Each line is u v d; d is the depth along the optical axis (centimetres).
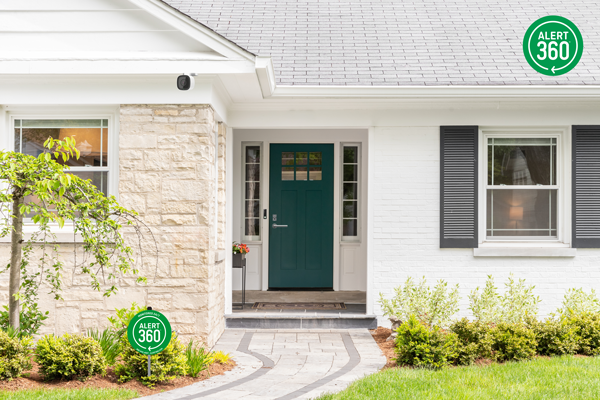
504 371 531
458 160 794
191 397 459
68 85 662
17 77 648
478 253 787
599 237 789
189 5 1017
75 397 434
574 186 790
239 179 1015
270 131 1012
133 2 643
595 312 691
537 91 739
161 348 480
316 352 644
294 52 858
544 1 1039
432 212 796
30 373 504
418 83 768
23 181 504
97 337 566
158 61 625
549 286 786
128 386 481
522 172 807
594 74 801
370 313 793
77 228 538
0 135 682
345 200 1027
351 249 1018
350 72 799
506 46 887
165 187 656
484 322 646
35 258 664
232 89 709
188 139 656
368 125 799
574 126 788
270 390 484
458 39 911
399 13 1006
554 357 593
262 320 786
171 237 654
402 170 800
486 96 742
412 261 795
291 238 1020
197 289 650
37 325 589
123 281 655
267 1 1034
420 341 568
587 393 462
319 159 1020
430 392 460
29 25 660
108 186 687
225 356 586
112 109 684
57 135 696
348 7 1026
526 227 808
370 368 570
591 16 975
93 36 659
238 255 837
